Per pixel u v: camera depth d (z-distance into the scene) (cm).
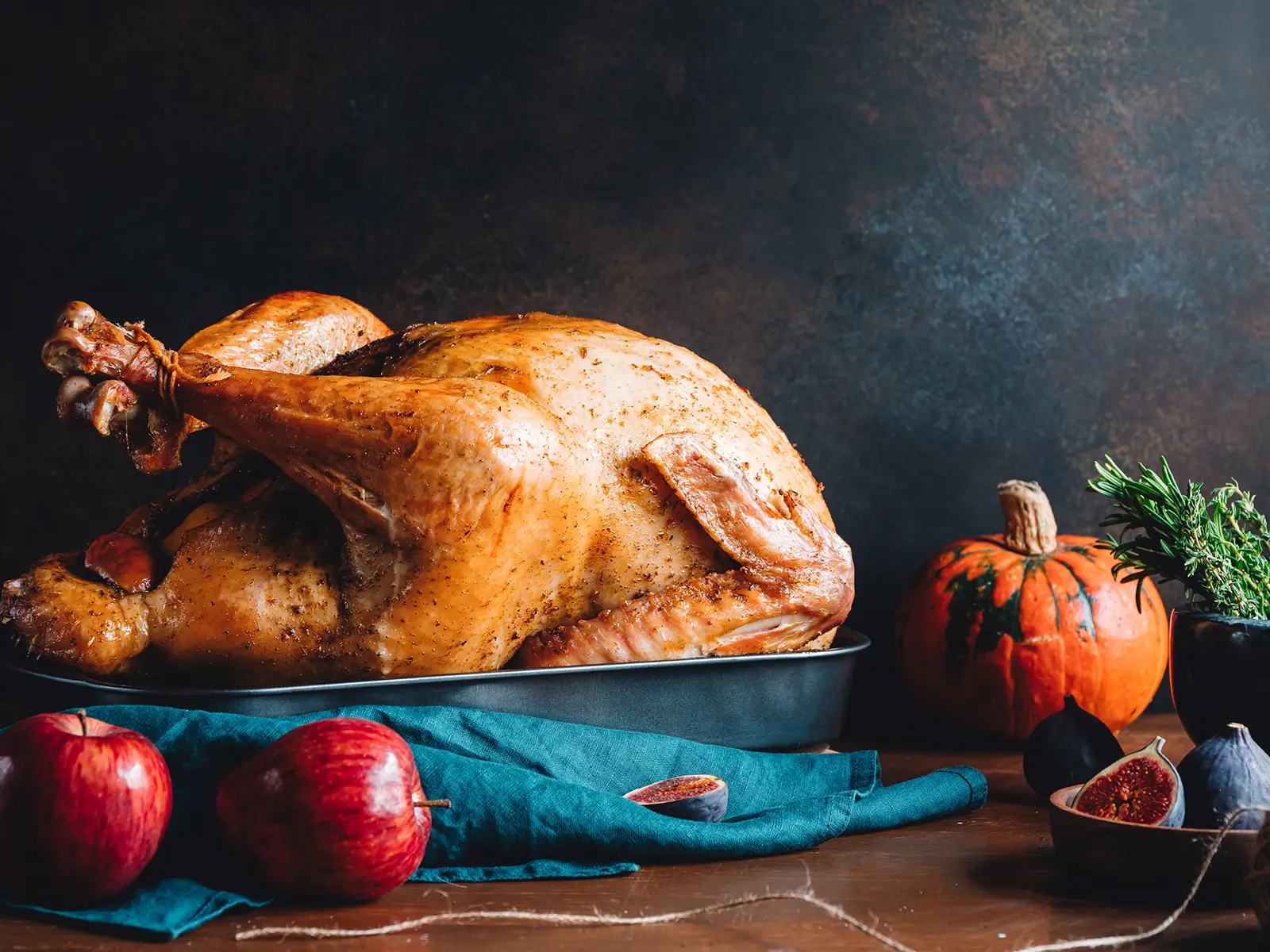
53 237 130
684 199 135
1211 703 104
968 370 137
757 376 136
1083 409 137
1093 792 93
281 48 131
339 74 131
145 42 130
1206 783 92
